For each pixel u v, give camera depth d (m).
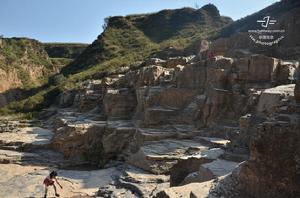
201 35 57.75
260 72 20.94
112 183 17.73
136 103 31.38
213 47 33.62
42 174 22.09
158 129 23.86
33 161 27.00
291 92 14.52
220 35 48.66
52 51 132.25
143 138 22.14
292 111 9.64
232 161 13.60
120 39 78.38
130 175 17.41
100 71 54.91
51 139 31.73
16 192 18.50
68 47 132.25
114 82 36.47
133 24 85.50
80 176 20.86
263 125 9.05
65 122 32.47
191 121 23.55
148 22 85.06
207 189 10.29
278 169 8.65
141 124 25.77
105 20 92.25
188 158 15.04
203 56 34.09
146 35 80.56
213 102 21.70
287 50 29.34
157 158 17.91
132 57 57.31
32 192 18.45
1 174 22.77
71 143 28.69
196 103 23.88
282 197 8.52
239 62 21.83
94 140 28.69
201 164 14.25
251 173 9.27
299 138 8.33
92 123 30.33
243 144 14.24
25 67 97.50
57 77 71.38
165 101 25.95
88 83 46.25
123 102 31.52
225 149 15.60
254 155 9.21
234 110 20.91
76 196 17.69
